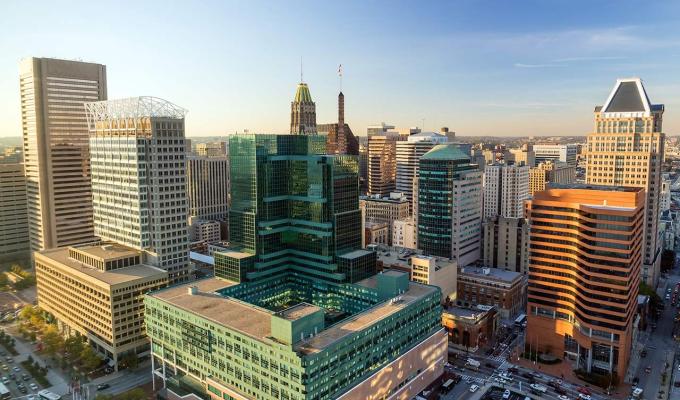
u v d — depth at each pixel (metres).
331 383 184.38
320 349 180.62
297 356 174.75
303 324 187.25
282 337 185.12
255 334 194.62
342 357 188.50
